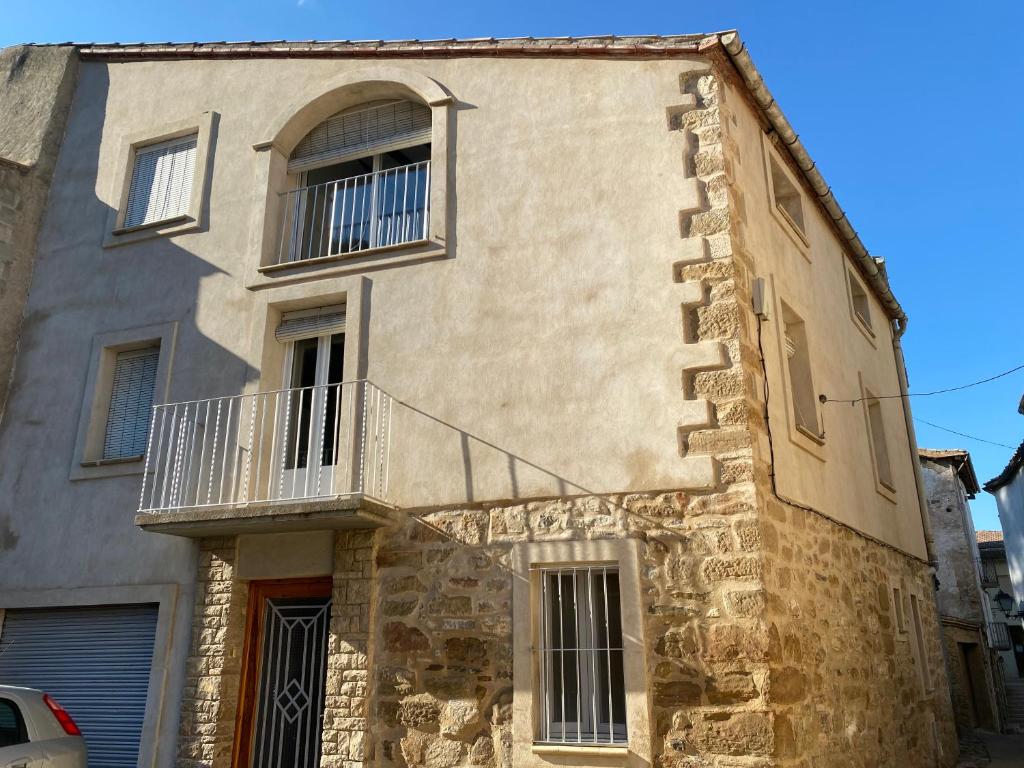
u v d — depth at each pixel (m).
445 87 8.77
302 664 7.77
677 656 6.34
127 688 8.23
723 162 7.48
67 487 9.08
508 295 7.82
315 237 9.48
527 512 7.13
